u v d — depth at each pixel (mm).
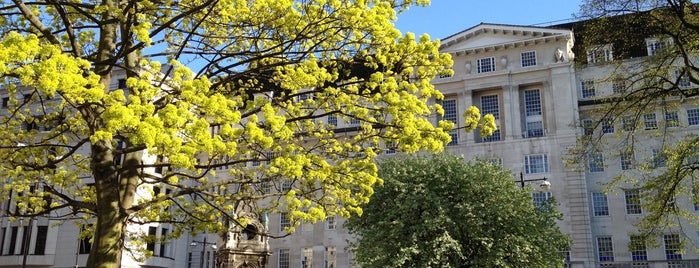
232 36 15258
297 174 12055
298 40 13750
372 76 12883
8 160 14680
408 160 41312
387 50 13867
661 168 50781
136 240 17469
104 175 12703
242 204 28688
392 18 13742
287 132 12156
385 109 12750
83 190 17000
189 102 10555
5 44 9008
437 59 13812
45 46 9750
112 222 12469
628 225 51719
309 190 15117
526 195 38312
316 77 13953
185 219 17125
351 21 13062
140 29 11711
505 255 36094
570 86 55500
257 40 14805
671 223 28609
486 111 58844
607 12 26938
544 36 57469
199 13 14492
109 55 13922
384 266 35969
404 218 37062
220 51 15125
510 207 36688
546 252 37375
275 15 13820
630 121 29156
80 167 16484
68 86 9062
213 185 14391
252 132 10984
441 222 35844
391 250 36656
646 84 27547
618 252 51438
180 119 9797
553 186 53406
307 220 13570
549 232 38312
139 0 12805
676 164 26594
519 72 57750
